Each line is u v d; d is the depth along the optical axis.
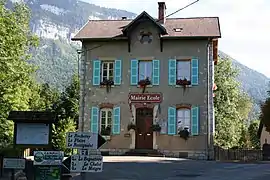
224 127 42.19
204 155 26.45
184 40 27.66
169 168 18.67
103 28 29.39
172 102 27.27
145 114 27.61
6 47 22.61
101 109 28.03
